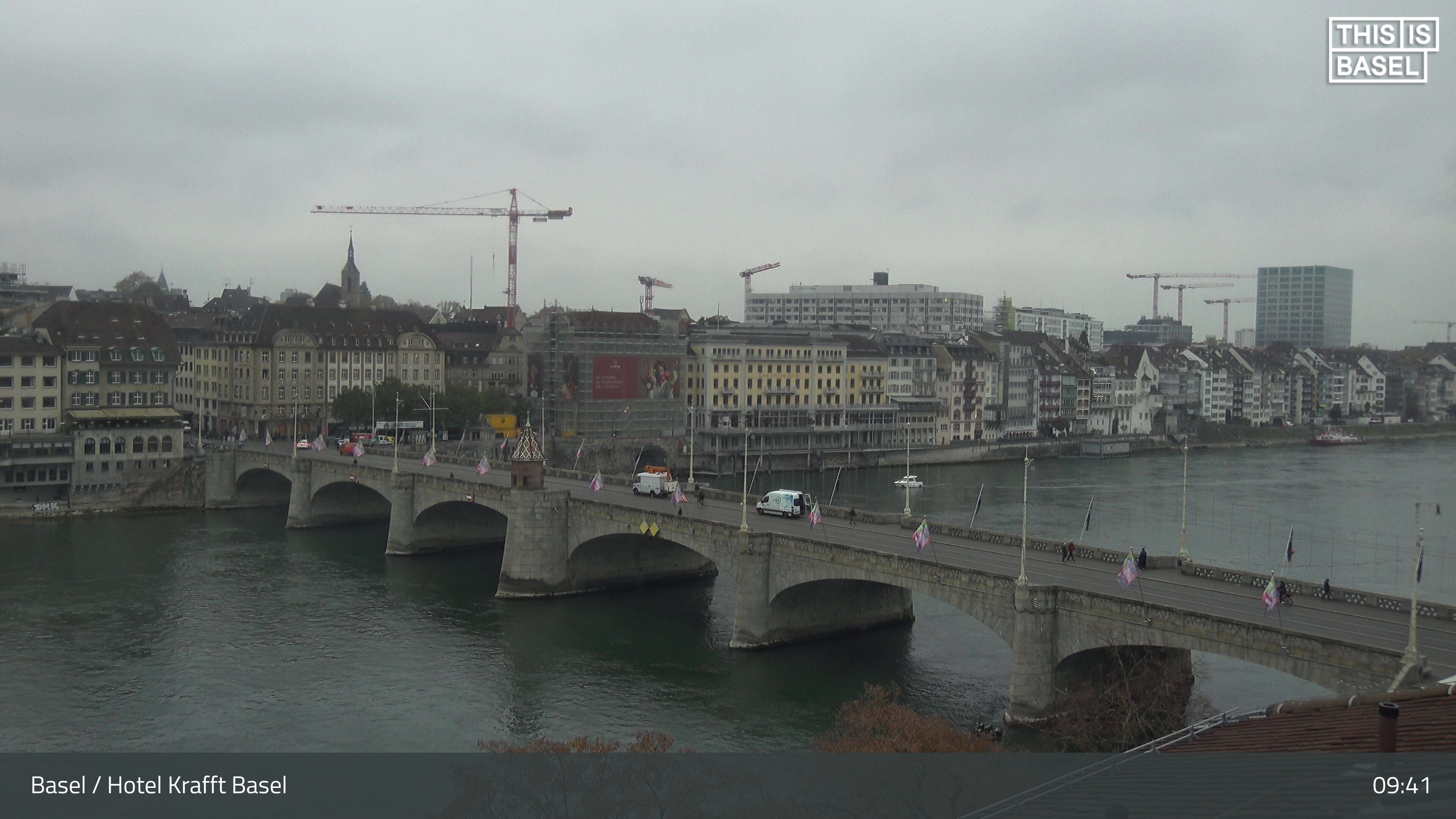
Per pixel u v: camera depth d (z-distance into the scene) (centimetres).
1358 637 6375
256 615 11212
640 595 12319
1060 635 7394
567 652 9894
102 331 19812
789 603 10025
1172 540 15212
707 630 10650
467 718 8231
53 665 9494
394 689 8881
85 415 18162
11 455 17475
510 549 12088
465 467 16900
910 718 6312
